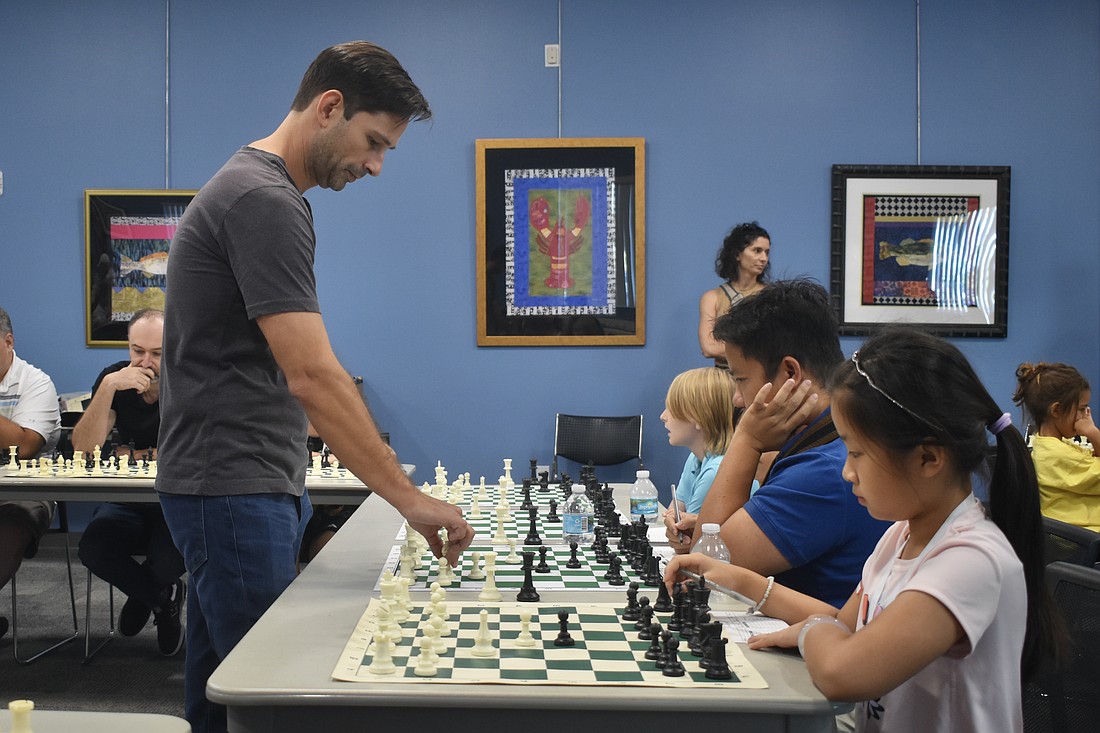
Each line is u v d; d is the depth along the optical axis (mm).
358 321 5652
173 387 1845
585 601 1731
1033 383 3711
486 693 1223
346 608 1636
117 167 5629
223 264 1793
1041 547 1306
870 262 5594
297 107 1936
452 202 5613
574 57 5578
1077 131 5645
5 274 5641
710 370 2908
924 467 1254
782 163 5605
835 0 5574
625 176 5559
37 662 3693
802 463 1763
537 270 5594
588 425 5477
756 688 1248
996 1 5590
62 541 5680
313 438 4164
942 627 1179
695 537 1892
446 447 5676
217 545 1813
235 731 1251
